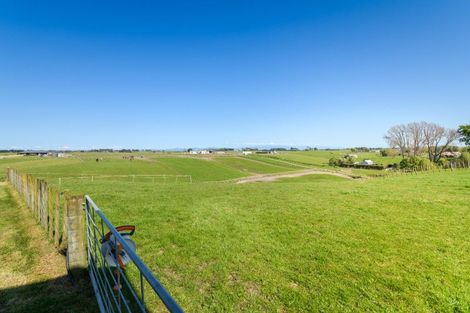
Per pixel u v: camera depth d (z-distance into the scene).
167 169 71.19
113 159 98.88
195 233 8.23
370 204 12.73
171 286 5.26
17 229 8.28
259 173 74.12
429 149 75.62
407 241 7.61
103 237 4.29
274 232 8.42
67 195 5.23
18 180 15.23
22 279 5.23
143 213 10.59
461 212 11.02
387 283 5.33
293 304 4.70
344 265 6.11
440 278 5.53
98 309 4.36
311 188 19.80
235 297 4.89
